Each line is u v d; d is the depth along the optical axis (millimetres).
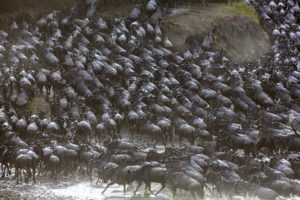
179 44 170250
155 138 117688
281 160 100250
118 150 100375
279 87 144125
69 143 102188
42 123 113625
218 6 193375
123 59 143750
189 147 103812
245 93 138750
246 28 183750
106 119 117438
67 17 159750
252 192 86625
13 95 125312
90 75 133625
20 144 103062
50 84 131500
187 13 182875
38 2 170750
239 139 107000
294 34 187625
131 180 89438
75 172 103062
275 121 123562
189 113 122375
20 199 85875
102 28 158875
